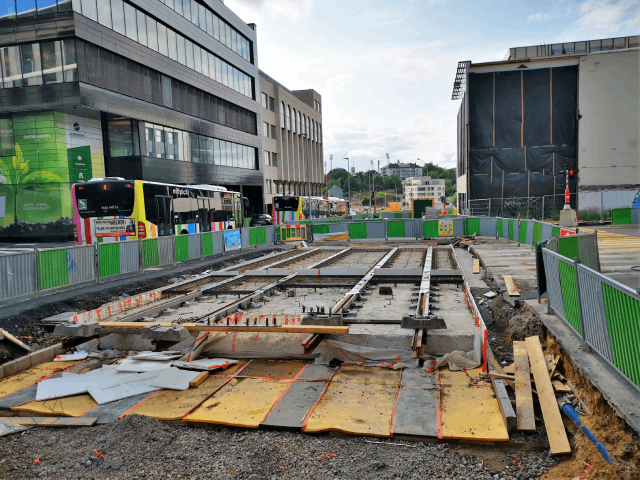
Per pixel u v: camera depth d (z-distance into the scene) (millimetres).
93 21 29250
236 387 6199
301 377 6473
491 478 4109
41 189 29672
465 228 28953
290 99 74250
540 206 38344
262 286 12523
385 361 6910
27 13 28078
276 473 4293
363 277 13141
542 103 38656
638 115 37438
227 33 47875
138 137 34281
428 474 4180
